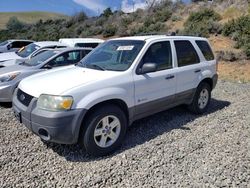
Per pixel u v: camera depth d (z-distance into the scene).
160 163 4.39
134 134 5.54
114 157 4.60
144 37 5.80
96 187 3.80
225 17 23.41
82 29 30.94
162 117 6.55
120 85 4.85
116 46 5.74
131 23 29.38
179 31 22.20
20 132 5.54
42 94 4.45
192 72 6.34
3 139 5.21
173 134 5.54
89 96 4.46
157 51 5.65
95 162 4.46
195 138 5.34
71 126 4.33
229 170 4.17
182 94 6.14
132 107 5.09
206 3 28.05
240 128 5.88
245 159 4.50
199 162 4.43
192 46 6.58
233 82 11.80
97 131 4.60
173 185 3.83
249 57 16.00
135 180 3.94
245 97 8.65
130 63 5.18
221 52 16.78
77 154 4.71
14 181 3.90
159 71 5.57
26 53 12.69
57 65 8.55
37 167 4.28
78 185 3.83
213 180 3.92
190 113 6.86
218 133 5.61
